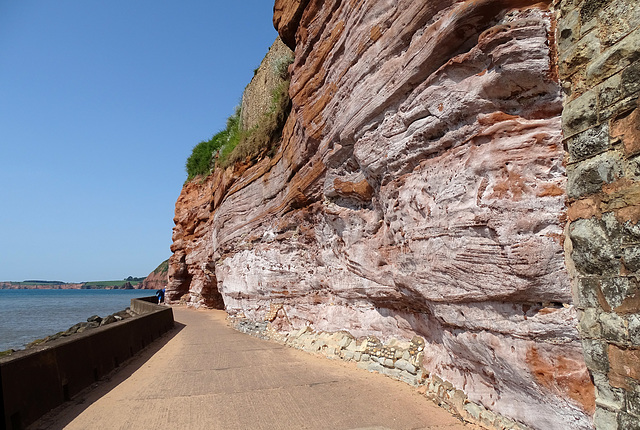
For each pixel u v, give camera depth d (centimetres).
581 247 337
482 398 462
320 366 785
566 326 351
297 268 1070
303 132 952
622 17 313
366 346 760
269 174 1289
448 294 472
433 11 498
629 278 296
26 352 553
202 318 2086
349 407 539
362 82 658
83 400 634
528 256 372
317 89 879
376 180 660
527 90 399
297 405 557
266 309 1275
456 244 449
